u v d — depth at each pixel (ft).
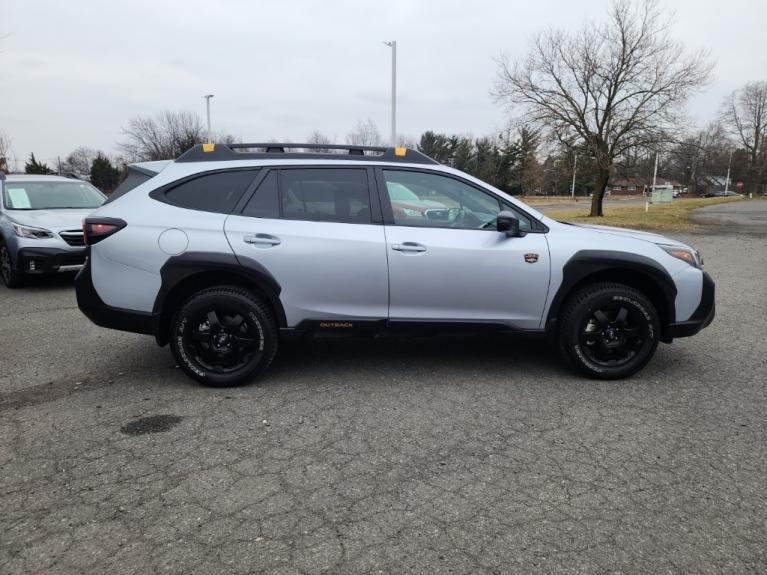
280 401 13.28
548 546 8.03
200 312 13.65
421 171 14.48
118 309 13.71
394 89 83.51
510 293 14.11
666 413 12.63
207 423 12.07
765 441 11.28
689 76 76.07
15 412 12.66
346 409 12.82
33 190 30.96
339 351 17.20
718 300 25.11
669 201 155.02
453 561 7.71
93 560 7.71
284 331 13.96
